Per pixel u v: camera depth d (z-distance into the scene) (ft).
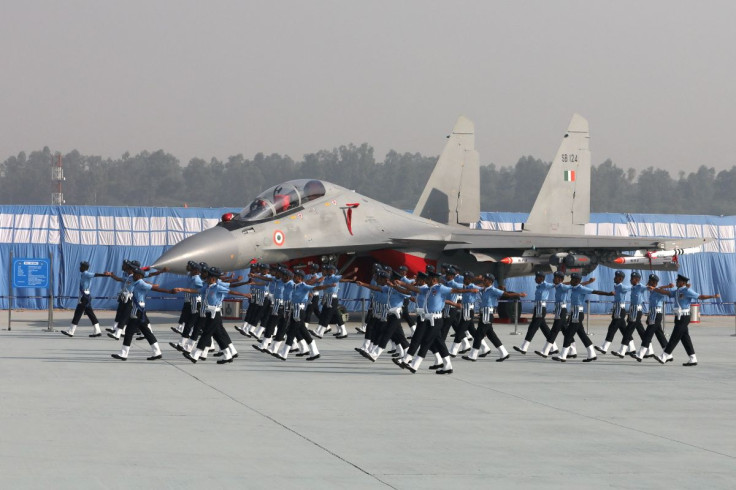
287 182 97.40
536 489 28.48
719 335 98.58
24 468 30.04
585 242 102.32
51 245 119.75
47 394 46.96
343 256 102.63
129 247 121.70
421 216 115.03
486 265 110.63
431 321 58.03
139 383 51.80
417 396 48.70
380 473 30.27
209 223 124.26
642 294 70.85
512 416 42.57
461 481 29.35
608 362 68.74
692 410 45.27
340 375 57.47
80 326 96.07
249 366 61.46
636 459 33.17
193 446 34.17
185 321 71.15
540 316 70.90
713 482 29.73
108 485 27.91
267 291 75.10
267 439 35.83
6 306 119.24
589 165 123.75
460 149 117.60
